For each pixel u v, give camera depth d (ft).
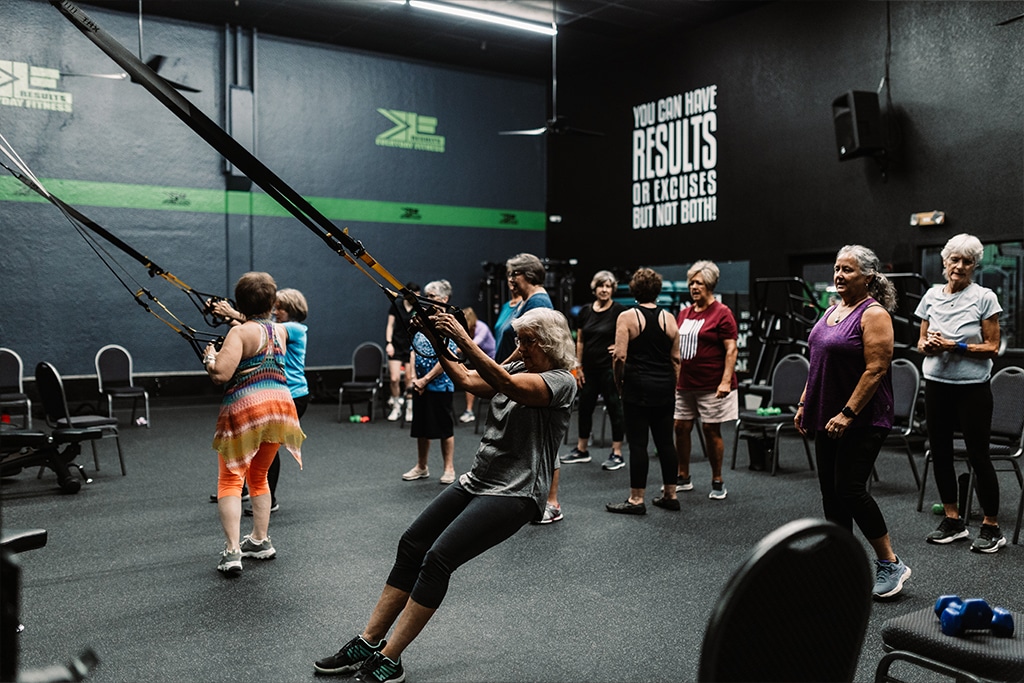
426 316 8.71
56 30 33.35
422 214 41.88
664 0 33.68
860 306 11.53
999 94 26.55
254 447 12.94
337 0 33.65
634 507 16.87
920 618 7.42
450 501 9.39
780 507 17.54
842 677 5.06
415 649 10.34
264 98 37.78
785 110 33.40
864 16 30.42
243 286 12.95
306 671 9.67
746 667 4.59
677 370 17.11
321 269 39.27
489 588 12.55
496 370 8.59
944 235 28.19
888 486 19.65
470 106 43.14
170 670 9.70
